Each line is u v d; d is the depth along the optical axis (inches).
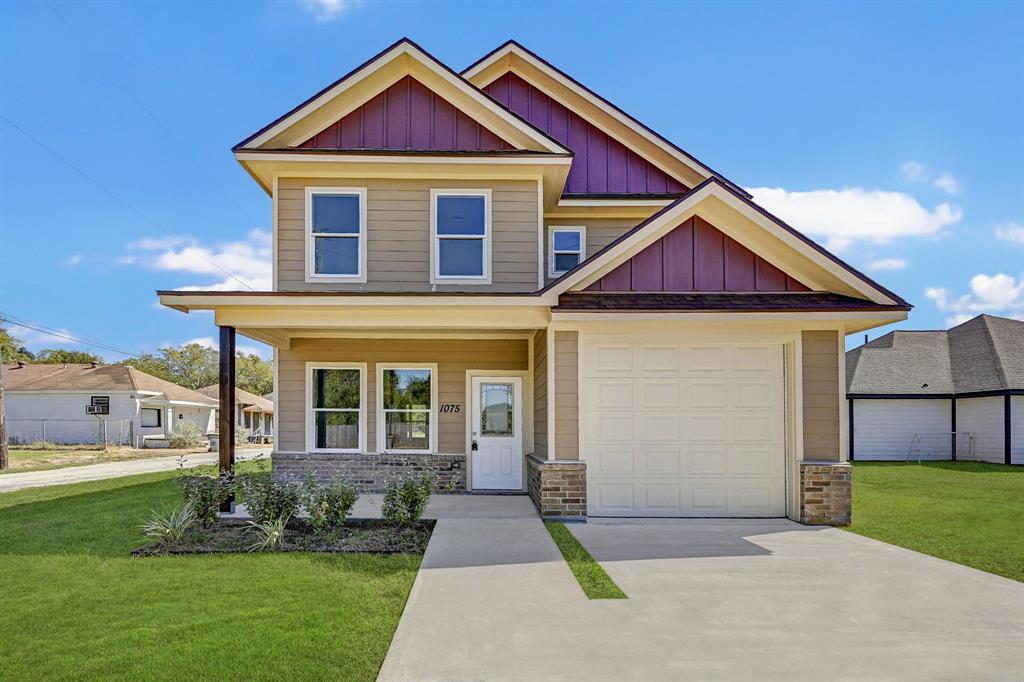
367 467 487.2
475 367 495.2
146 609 210.1
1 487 574.9
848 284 372.5
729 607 216.8
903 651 181.5
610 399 379.2
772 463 378.3
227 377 366.9
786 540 319.3
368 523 346.3
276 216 441.1
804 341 373.7
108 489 544.4
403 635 188.9
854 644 186.1
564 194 520.1
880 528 352.5
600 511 374.3
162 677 161.5
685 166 539.8
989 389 836.6
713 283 388.8
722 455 378.6
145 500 461.4
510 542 306.2
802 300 372.2
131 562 270.4
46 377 1307.8
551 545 300.2
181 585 236.1
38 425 1248.2
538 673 164.7
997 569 268.4
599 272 387.5
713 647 182.5
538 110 553.0
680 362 381.1
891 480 617.0
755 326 371.2
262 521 316.8
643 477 376.5
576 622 201.2
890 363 945.5
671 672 166.1
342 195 446.6
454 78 452.1
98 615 204.7
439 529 334.3
